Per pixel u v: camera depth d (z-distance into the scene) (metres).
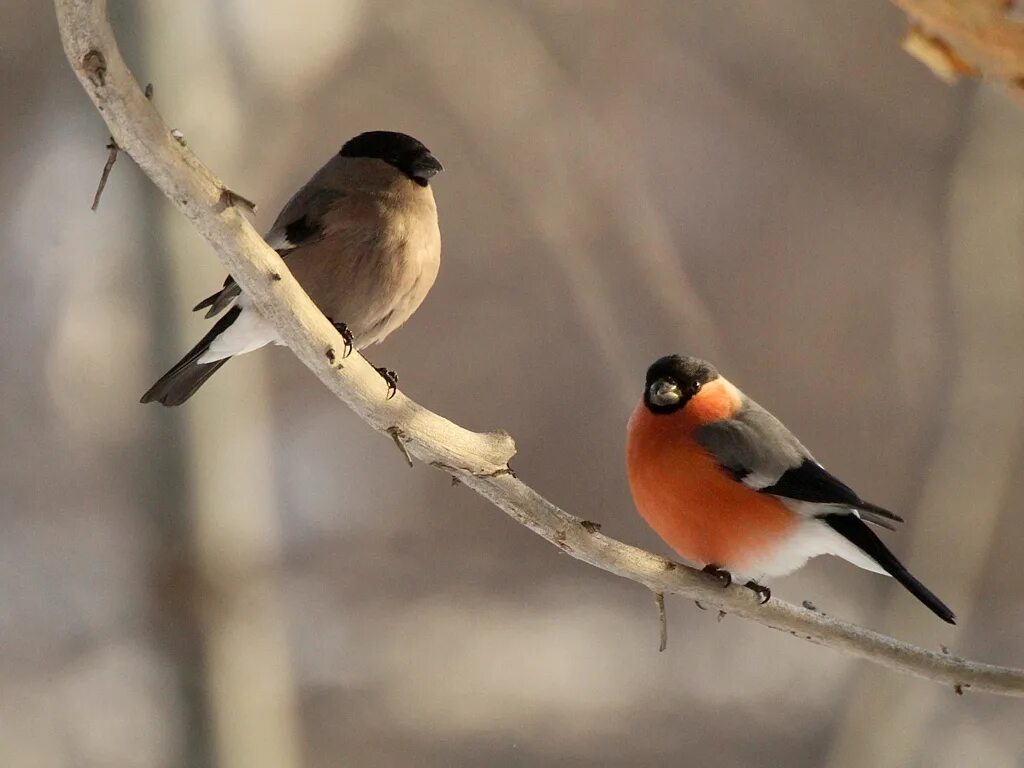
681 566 5.58
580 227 14.87
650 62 17.23
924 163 17.78
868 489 17.69
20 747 12.95
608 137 15.09
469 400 17.98
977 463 13.05
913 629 12.76
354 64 15.70
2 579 15.32
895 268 18.06
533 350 18.11
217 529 9.98
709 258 18.23
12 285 16.31
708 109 18.14
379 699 14.84
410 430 5.06
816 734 14.47
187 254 9.80
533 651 15.83
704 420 6.86
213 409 10.00
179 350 9.84
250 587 10.14
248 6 11.75
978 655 15.26
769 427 6.88
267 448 12.07
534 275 17.88
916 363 17.84
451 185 17.16
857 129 17.97
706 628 16.78
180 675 9.93
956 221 13.71
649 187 18.08
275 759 10.30
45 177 16.31
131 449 14.77
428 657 15.54
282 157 12.91
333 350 4.85
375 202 6.51
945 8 3.34
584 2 15.02
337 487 17.98
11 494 16.17
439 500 18.17
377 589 16.81
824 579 17.42
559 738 14.37
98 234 15.15
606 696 15.27
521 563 17.84
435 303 18.03
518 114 14.46
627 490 17.67
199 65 10.04
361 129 16.12
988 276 13.42
